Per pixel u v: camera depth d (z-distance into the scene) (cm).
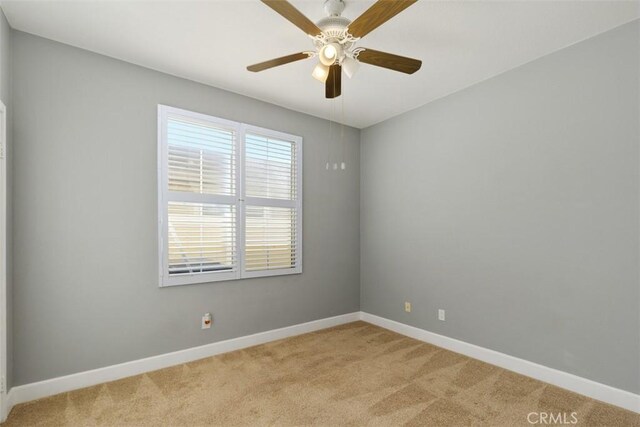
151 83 283
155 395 238
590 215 236
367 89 321
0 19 203
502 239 287
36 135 234
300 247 374
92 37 239
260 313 345
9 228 217
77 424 203
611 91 227
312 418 210
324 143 402
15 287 225
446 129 335
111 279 262
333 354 314
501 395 238
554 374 252
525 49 252
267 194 352
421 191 359
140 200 276
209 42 245
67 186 245
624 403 219
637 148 216
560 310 251
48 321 237
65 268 244
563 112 250
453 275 326
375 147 418
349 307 422
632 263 218
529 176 270
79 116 250
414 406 224
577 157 243
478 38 237
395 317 386
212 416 212
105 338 259
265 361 298
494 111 294
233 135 328
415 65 210
